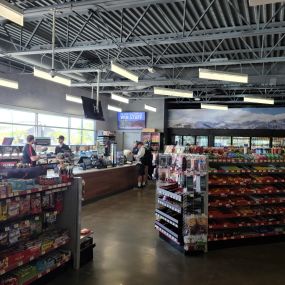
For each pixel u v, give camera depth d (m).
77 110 13.83
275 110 15.20
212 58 9.02
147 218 6.62
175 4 5.73
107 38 7.34
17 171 3.54
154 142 15.54
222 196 5.19
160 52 8.86
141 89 12.98
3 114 10.09
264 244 5.14
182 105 16.95
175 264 4.17
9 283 3.03
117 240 5.12
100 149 10.91
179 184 4.95
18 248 3.30
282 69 9.17
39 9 5.43
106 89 13.78
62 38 7.74
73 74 10.39
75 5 5.20
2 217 3.04
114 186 9.61
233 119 15.74
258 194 5.50
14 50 7.57
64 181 3.86
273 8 5.74
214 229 5.00
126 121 16.64
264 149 6.29
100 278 3.68
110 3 5.07
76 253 3.95
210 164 5.28
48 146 9.55
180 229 4.69
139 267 4.04
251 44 8.00
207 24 6.56
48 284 3.50
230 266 4.15
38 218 3.63
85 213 6.97
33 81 11.14
